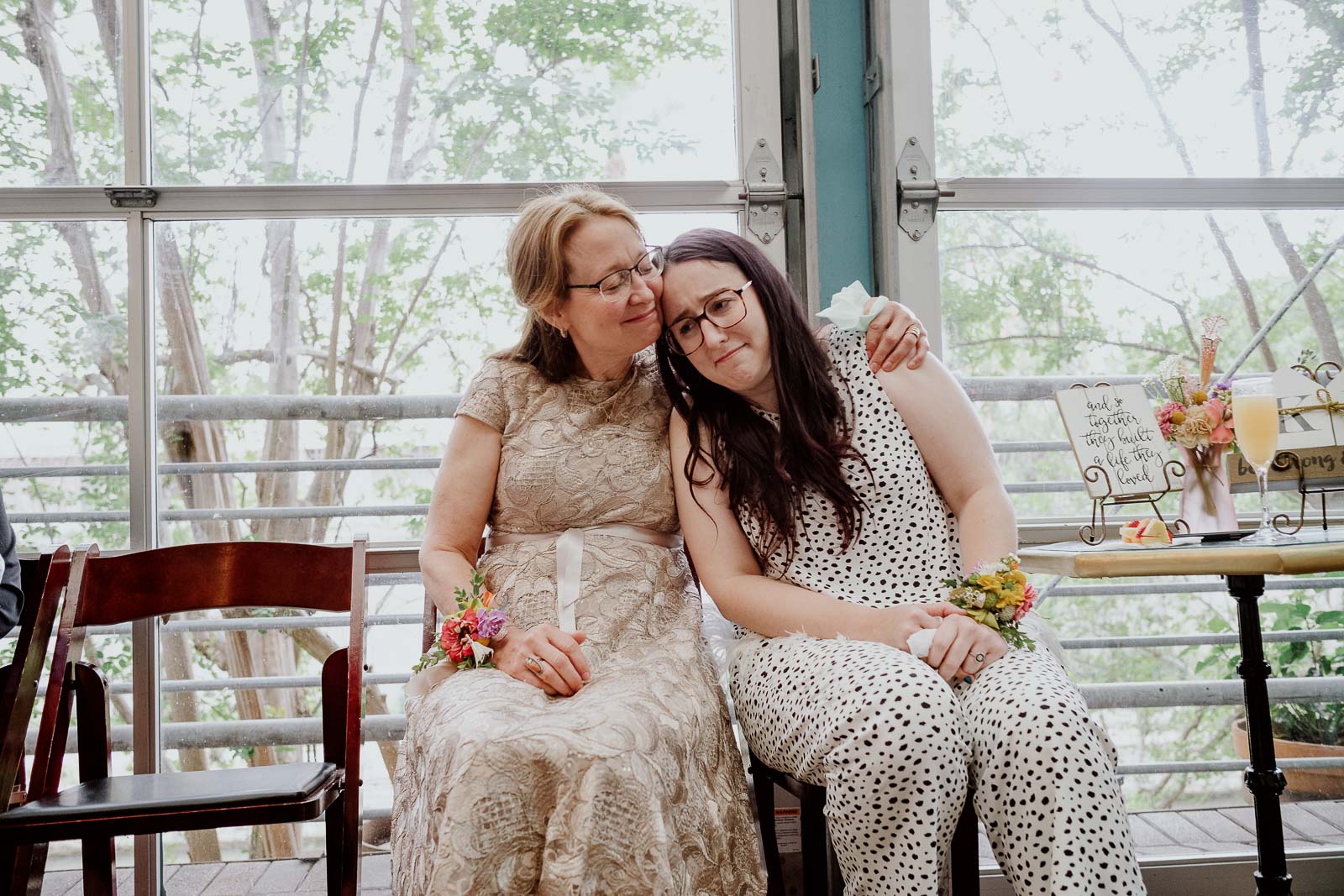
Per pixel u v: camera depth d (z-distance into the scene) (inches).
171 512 85.5
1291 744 88.5
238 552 70.4
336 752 69.6
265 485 87.0
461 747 44.9
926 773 47.6
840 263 86.2
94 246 84.0
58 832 55.4
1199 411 68.1
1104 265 88.4
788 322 62.7
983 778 49.2
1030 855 46.7
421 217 86.3
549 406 66.9
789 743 54.4
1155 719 90.3
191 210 83.4
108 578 68.1
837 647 54.8
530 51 86.6
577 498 64.6
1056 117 87.9
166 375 85.2
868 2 86.8
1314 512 87.0
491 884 42.9
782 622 59.1
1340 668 90.0
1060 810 45.9
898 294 84.0
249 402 86.4
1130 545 65.7
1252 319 89.4
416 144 85.8
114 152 83.7
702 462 64.2
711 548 63.6
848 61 87.0
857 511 61.8
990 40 87.6
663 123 87.0
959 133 87.0
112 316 84.0
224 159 84.5
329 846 65.4
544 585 62.1
